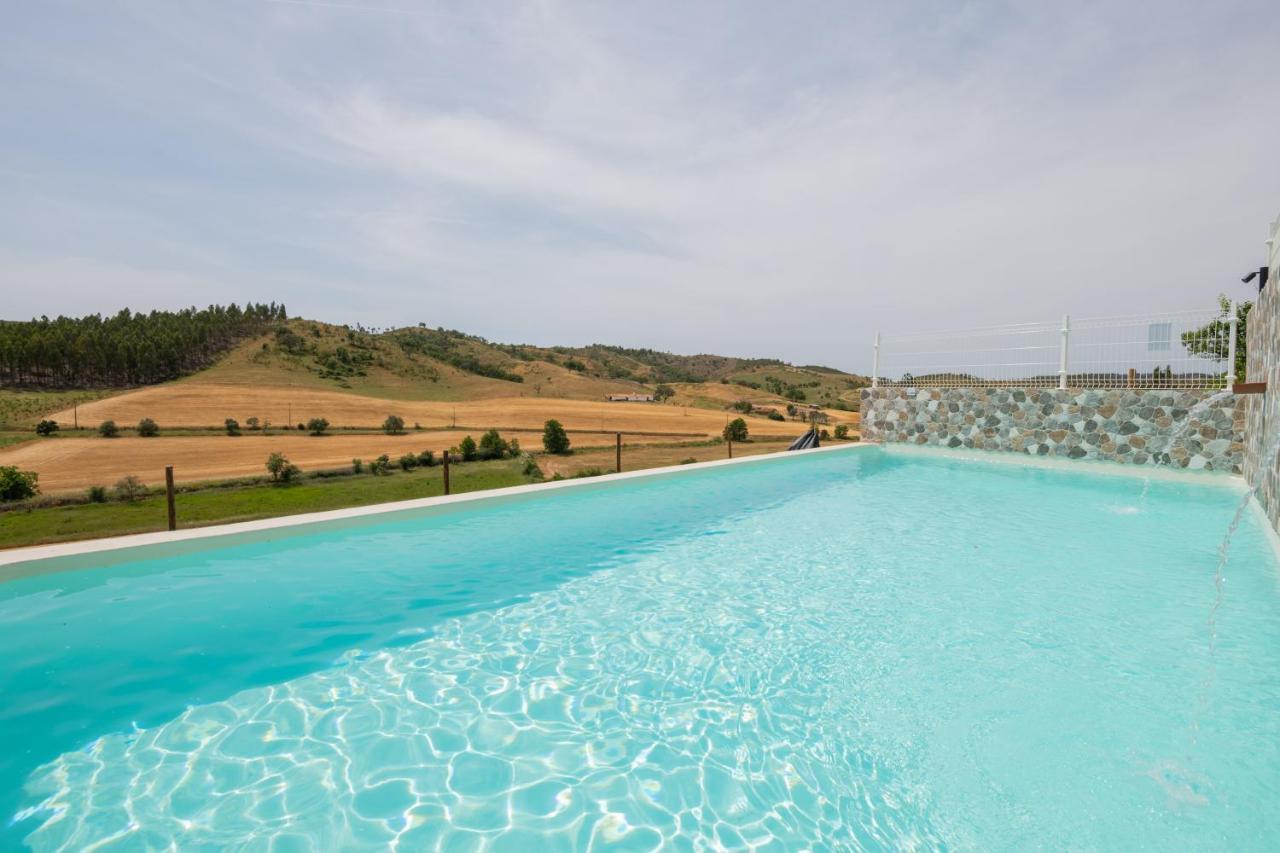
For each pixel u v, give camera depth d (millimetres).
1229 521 5637
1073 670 2744
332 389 95500
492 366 124125
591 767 2104
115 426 60500
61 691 2619
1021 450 9344
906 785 1979
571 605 3660
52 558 3768
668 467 8016
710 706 2502
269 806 1895
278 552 4605
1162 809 1831
